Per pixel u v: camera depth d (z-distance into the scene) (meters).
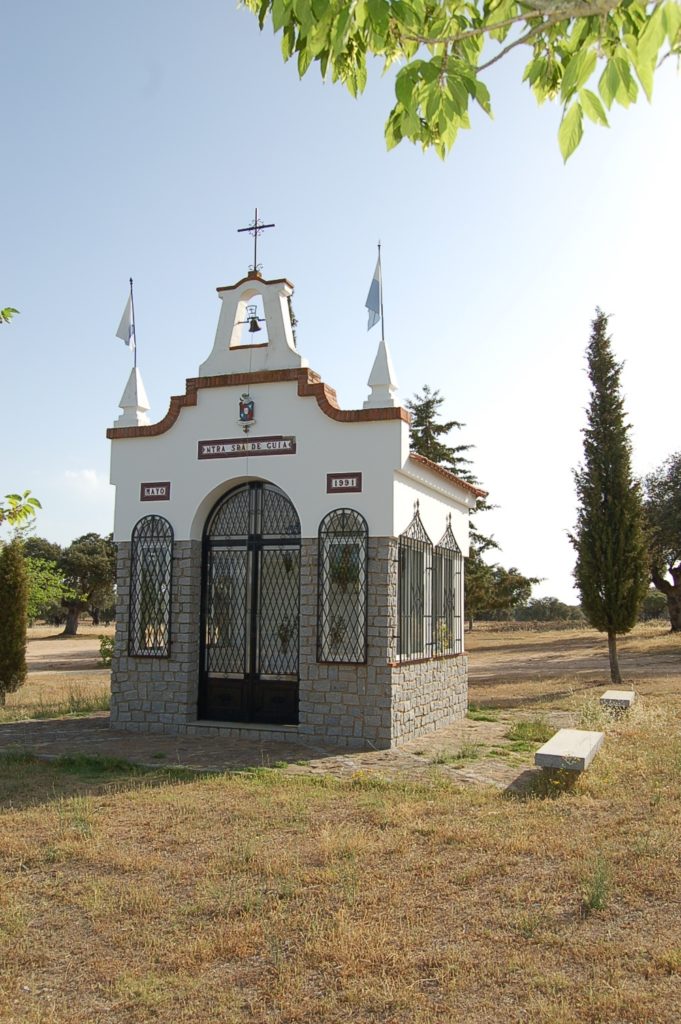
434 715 13.85
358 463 12.37
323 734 12.12
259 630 13.27
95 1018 4.43
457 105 3.26
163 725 13.22
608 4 2.97
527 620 68.56
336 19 3.20
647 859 6.49
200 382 13.47
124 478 13.95
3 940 5.33
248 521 13.51
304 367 12.88
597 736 10.23
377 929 5.35
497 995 4.55
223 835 7.37
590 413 22.89
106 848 7.04
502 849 6.84
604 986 4.59
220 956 5.08
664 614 58.50
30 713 15.83
